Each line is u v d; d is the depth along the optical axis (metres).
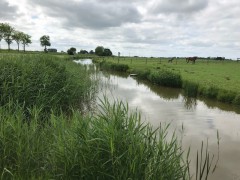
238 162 8.00
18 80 10.16
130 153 4.86
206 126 11.98
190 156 8.27
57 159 5.28
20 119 6.58
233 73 33.84
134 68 38.22
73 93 12.43
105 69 43.94
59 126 6.02
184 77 26.59
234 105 16.72
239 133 11.01
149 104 16.48
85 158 5.04
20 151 5.50
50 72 12.55
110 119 5.52
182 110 15.16
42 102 9.84
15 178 5.13
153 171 4.88
